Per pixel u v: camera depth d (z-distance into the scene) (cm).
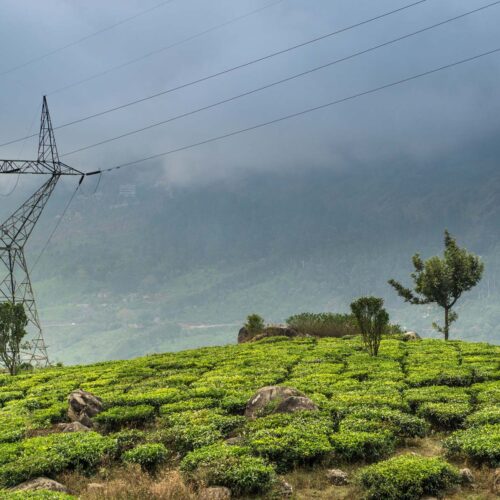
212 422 1941
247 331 5428
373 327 3484
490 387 2345
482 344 3959
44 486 1449
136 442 1830
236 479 1403
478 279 4478
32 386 3400
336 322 5300
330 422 1822
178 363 3675
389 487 1318
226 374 3048
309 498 1391
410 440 1791
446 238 4666
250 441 1681
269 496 1388
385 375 2730
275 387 2138
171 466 1642
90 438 1806
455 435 1661
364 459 1612
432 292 4550
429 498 1312
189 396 2473
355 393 2288
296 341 4544
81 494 1450
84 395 2406
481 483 1394
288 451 1592
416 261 4750
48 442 1820
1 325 4050
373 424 1784
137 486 1443
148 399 2436
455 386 2548
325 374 2841
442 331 4612
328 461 1602
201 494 1364
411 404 2155
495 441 1516
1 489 1480
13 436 1992
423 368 2883
